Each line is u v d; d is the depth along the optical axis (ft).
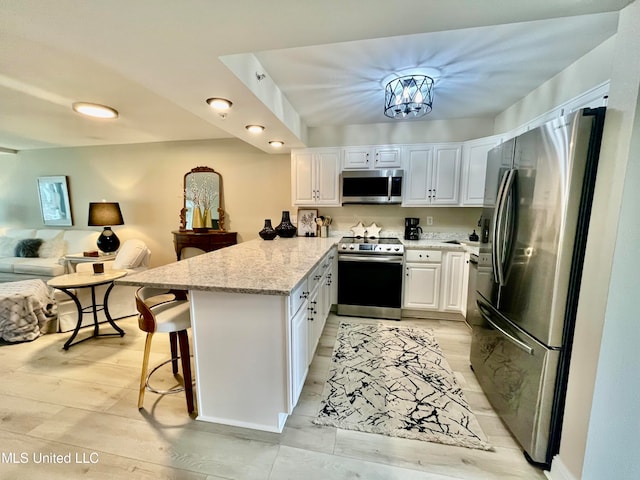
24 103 8.79
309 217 13.17
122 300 10.87
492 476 4.59
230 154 13.75
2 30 4.13
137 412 5.86
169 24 4.06
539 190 4.70
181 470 4.61
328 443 5.17
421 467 4.72
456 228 12.14
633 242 3.60
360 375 7.25
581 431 4.07
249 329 5.20
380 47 6.12
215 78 5.65
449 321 10.80
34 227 16.34
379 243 11.31
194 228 13.44
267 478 4.49
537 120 8.24
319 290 7.80
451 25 4.25
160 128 11.80
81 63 6.18
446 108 10.23
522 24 5.33
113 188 14.98
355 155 11.60
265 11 3.82
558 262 4.33
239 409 5.49
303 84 7.87
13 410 5.90
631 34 3.51
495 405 5.96
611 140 3.76
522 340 5.07
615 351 3.79
